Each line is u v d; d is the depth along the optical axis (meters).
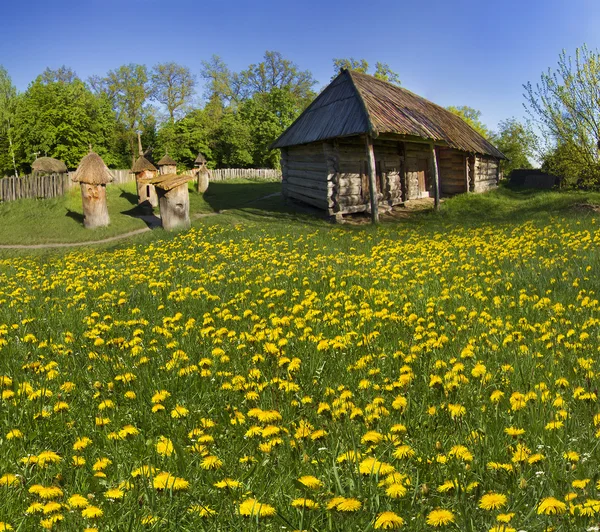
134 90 60.94
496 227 15.66
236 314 6.44
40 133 47.25
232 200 27.73
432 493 2.25
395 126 18.56
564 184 23.41
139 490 2.33
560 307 5.41
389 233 16.05
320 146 20.72
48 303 7.77
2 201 30.69
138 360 4.48
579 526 1.88
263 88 71.12
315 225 18.59
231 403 3.46
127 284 9.34
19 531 2.12
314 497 2.16
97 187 21.16
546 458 2.44
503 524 1.92
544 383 3.35
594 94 19.67
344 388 3.46
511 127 51.44
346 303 5.85
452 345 4.44
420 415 3.06
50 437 3.16
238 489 2.29
